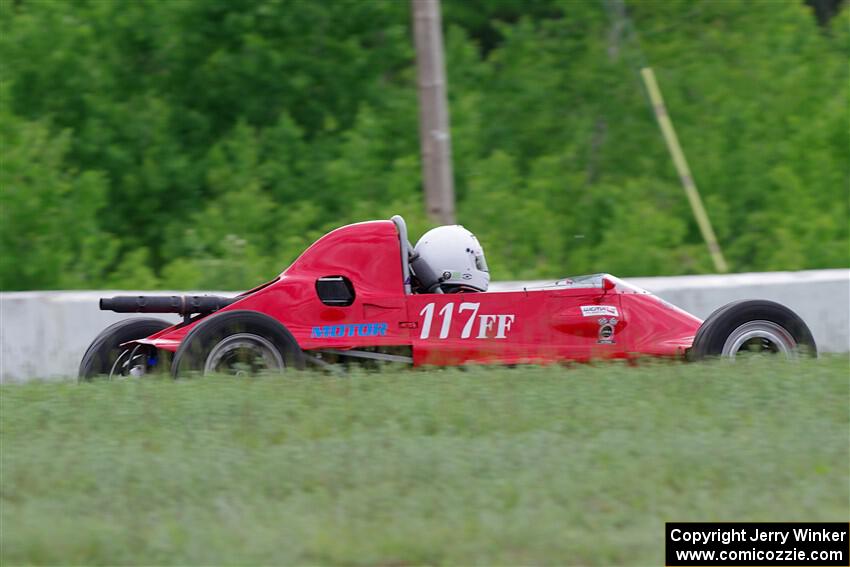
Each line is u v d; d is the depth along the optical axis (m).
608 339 34.22
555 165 85.00
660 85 92.25
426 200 62.66
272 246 72.94
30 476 22.12
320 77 85.50
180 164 80.00
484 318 33.31
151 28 82.06
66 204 69.31
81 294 42.69
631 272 75.19
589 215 84.12
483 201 73.75
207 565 17.38
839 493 20.89
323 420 25.70
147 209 80.44
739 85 93.62
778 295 47.78
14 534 18.70
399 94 87.50
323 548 17.86
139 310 33.62
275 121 84.50
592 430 25.16
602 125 93.06
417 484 21.41
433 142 62.00
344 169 77.38
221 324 30.06
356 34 86.94
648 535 18.72
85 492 21.50
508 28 95.38
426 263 35.41
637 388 28.88
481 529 18.64
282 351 30.58
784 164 88.75
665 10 95.88
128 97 83.00
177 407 26.52
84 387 29.89
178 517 19.73
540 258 74.12
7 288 65.50
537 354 33.25
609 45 93.81
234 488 21.19
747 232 87.25
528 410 26.62
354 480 21.55
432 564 17.78
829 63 93.81
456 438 24.33
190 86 84.19
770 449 23.25
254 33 83.75
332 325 32.59
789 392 28.19
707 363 31.58
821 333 48.25
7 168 65.94
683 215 86.38
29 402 29.14
